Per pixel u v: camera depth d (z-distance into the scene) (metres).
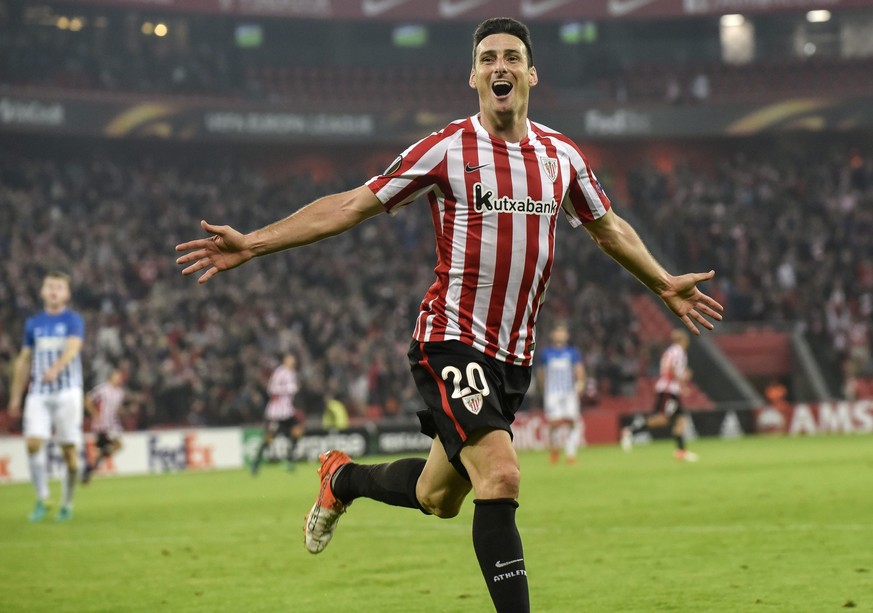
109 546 27.12
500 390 13.38
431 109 109.88
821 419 84.56
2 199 89.00
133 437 62.69
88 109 97.00
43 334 34.03
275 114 105.19
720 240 104.69
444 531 28.30
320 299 90.44
